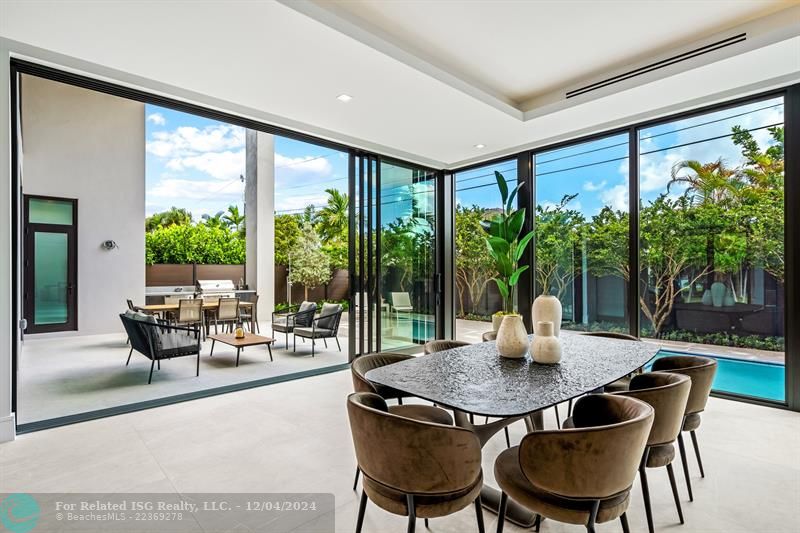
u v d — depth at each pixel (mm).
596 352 2576
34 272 7125
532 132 4805
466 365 2246
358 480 2338
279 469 2455
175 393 4105
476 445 1471
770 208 3639
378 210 5562
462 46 3508
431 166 6195
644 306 4336
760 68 3297
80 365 5324
